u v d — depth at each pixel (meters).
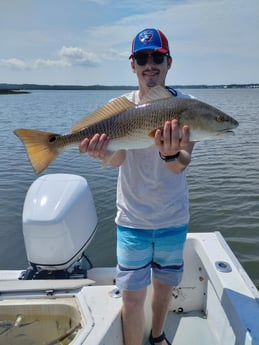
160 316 2.77
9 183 9.33
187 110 2.30
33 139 2.45
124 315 2.41
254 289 2.63
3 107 49.59
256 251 5.77
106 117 2.43
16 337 2.39
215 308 2.99
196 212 7.18
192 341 2.98
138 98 2.76
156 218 2.55
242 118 27.08
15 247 5.65
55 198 2.97
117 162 2.56
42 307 2.41
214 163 11.48
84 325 2.22
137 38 2.63
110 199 7.66
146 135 2.35
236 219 6.84
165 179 2.54
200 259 3.20
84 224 3.10
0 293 2.50
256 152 13.34
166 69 2.69
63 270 2.92
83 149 2.42
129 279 2.48
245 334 2.22
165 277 2.69
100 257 5.40
